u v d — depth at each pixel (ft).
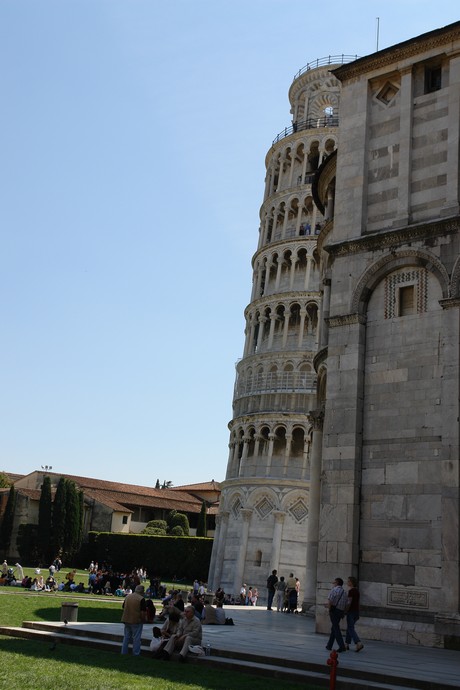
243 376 288.71
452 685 50.70
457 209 88.63
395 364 89.30
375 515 85.61
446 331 85.10
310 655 63.26
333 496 88.63
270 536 250.57
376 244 94.27
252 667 58.54
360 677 55.16
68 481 339.57
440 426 83.30
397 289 91.97
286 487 253.03
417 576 80.33
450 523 78.84
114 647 68.54
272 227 305.12
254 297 303.89
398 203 94.63
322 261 134.31
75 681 49.47
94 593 195.62
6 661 57.31
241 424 274.98
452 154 91.40
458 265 86.43
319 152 297.74
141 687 48.26
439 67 97.66
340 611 68.69
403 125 96.84
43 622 81.71
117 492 411.54
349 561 84.79
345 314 94.32
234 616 117.29
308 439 260.21
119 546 331.36
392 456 86.22
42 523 329.31
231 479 268.00
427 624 78.07
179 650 63.67
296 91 326.65
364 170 99.30
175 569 311.68
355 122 102.22
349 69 104.37
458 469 79.97
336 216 100.12
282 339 281.33
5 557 341.82
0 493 359.66
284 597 149.89
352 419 89.76
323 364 124.16
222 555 261.85
